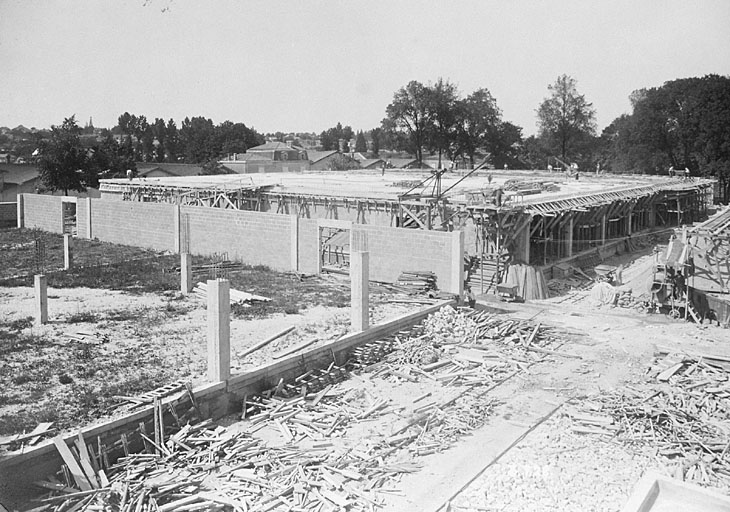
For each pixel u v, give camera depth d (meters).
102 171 67.50
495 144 98.25
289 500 14.06
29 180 69.69
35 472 14.07
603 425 17.80
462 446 16.80
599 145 93.44
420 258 31.14
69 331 24.38
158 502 13.88
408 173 66.75
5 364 20.44
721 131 68.75
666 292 29.33
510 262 33.00
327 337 23.30
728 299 28.31
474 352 23.88
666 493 11.66
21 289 31.98
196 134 142.62
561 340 25.41
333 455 15.95
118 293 31.22
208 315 18.28
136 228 44.91
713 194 66.88
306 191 41.47
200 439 16.38
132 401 17.12
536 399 19.72
